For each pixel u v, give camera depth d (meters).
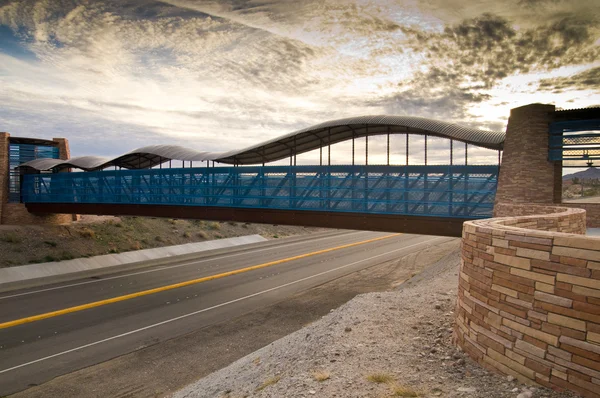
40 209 38.62
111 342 17.03
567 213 9.70
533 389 5.41
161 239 41.84
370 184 21.50
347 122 22.09
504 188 18.44
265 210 24.67
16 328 18.78
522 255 5.85
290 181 23.70
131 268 33.62
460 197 19.58
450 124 20.80
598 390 4.77
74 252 34.56
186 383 13.25
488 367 6.54
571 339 5.11
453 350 7.77
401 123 20.80
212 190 26.64
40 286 27.39
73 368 14.55
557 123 17.94
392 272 30.91
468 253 7.46
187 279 29.06
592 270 4.93
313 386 7.24
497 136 20.12
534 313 5.62
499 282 6.32
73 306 22.36
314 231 59.97
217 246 44.34
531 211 12.62
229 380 10.77
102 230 40.31
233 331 18.28
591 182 72.62
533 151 17.86
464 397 5.79
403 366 7.48
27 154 43.84
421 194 20.28
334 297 24.05
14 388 13.14
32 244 33.84
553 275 5.37
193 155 29.59
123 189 31.55
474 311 7.09
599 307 4.82
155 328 18.78
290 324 19.20
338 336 10.02
